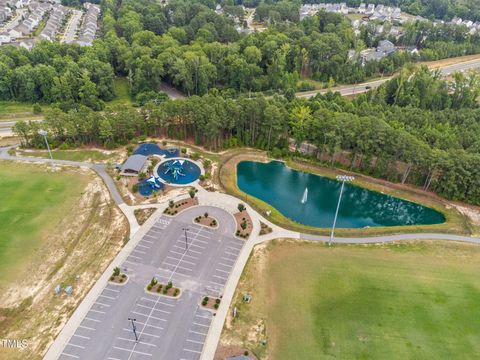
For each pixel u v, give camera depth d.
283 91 175.00
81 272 76.50
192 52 171.12
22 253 81.31
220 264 80.19
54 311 68.00
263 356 62.09
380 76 192.00
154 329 65.56
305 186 115.12
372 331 67.31
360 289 75.69
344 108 138.12
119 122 123.00
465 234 93.56
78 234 87.19
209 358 61.28
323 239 89.94
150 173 111.50
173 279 75.75
